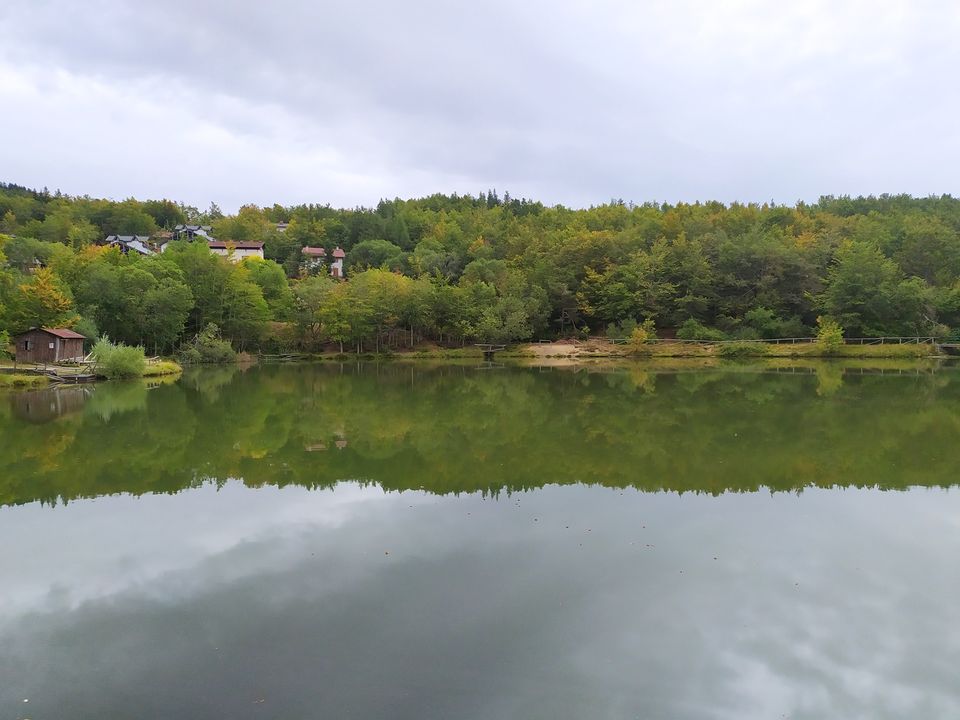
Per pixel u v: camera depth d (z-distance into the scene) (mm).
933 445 20000
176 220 168625
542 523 12625
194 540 11828
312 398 33750
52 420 25688
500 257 101938
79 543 11734
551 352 71812
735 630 8328
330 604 9117
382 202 166875
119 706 6797
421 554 11000
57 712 6711
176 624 8594
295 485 15641
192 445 20656
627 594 9367
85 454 19250
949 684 7105
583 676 7270
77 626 8578
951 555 10883
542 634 8227
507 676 7273
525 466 17516
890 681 7172
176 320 59531
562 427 23828
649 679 7211
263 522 12828
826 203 145125
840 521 12703
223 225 148750
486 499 14336
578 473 16703
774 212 109625
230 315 68875
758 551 11086
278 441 21344
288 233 139625
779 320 71625
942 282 73312
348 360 70562
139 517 13211
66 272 59969
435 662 7566
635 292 76625
